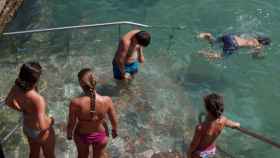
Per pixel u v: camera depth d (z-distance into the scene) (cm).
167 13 1159
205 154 627
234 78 948
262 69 982
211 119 600
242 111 884
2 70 898
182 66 963
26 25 1071
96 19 1134
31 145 623
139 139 761
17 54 957
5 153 712
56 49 985
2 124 767
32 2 1155
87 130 605
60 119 781
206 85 920
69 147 727
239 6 1178
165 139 768
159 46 1024
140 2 1202
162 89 886
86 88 571
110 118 609
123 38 817
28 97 560
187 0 1206
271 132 843
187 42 1041
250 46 987
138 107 829
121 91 860
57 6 1164
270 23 1120
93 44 1014
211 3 1192
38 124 579
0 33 995
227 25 1114
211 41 1008
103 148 630
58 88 855
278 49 1029
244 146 786
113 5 1186
